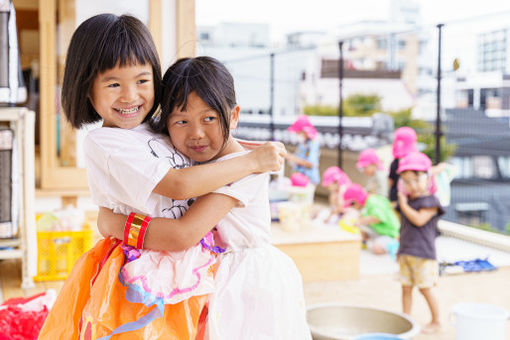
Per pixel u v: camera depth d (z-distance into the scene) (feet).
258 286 3.95
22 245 9.95
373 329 8.63
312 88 26.73
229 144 4.15
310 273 11.76
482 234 15.03
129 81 3.85
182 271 3.80
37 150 16.48
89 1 12.07
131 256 3.83
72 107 4.00
